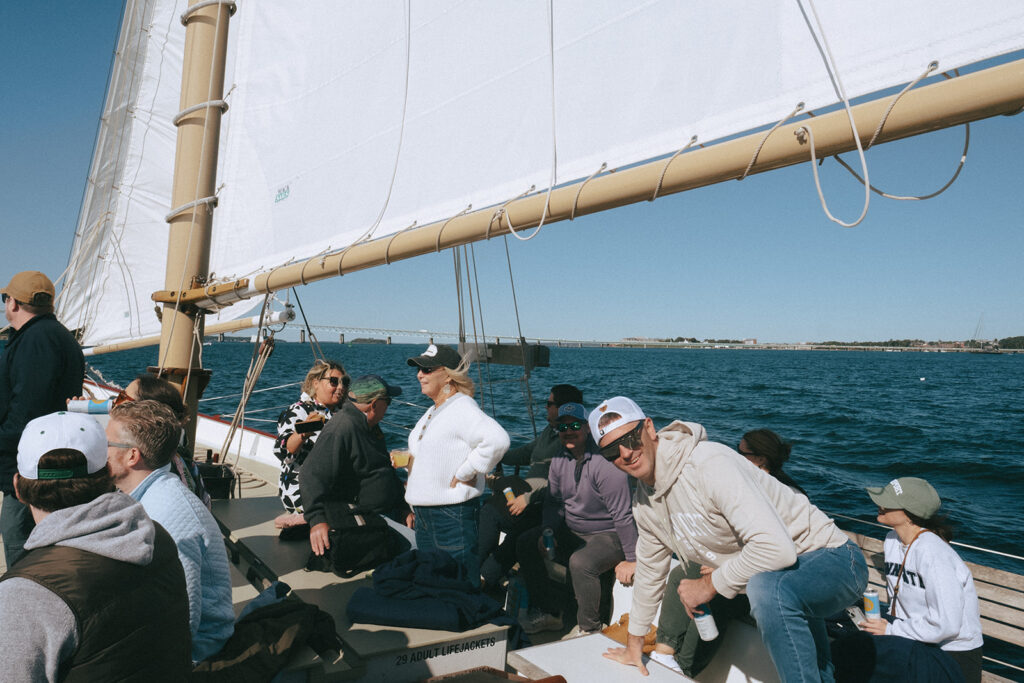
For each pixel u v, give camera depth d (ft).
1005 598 9.70
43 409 8.41
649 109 6.28
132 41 18.90
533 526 10.96
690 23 5.89
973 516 28.30
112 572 3.97
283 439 10.80
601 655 7.76
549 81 7.33
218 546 5.95
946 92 4.03
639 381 116.06
